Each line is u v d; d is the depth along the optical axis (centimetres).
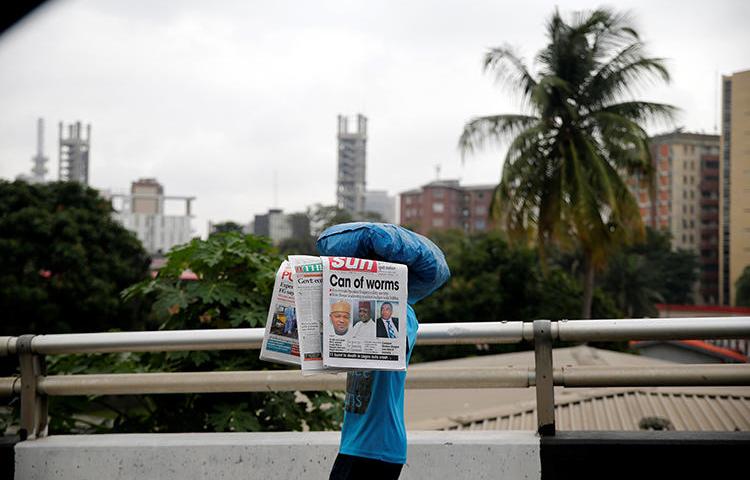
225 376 314
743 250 9762
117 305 3111
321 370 225
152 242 15275
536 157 2753
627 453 286
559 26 2748
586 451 288
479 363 1611
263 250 476
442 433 305
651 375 290
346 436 245
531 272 3412
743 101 9769
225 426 386
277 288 234
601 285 6262
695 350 3503
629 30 2698
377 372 242
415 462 295
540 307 3391
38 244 3073
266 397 413
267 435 314
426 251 246
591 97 2742
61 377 322
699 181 11544
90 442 314
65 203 3303
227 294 426
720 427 797
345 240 244
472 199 14900
